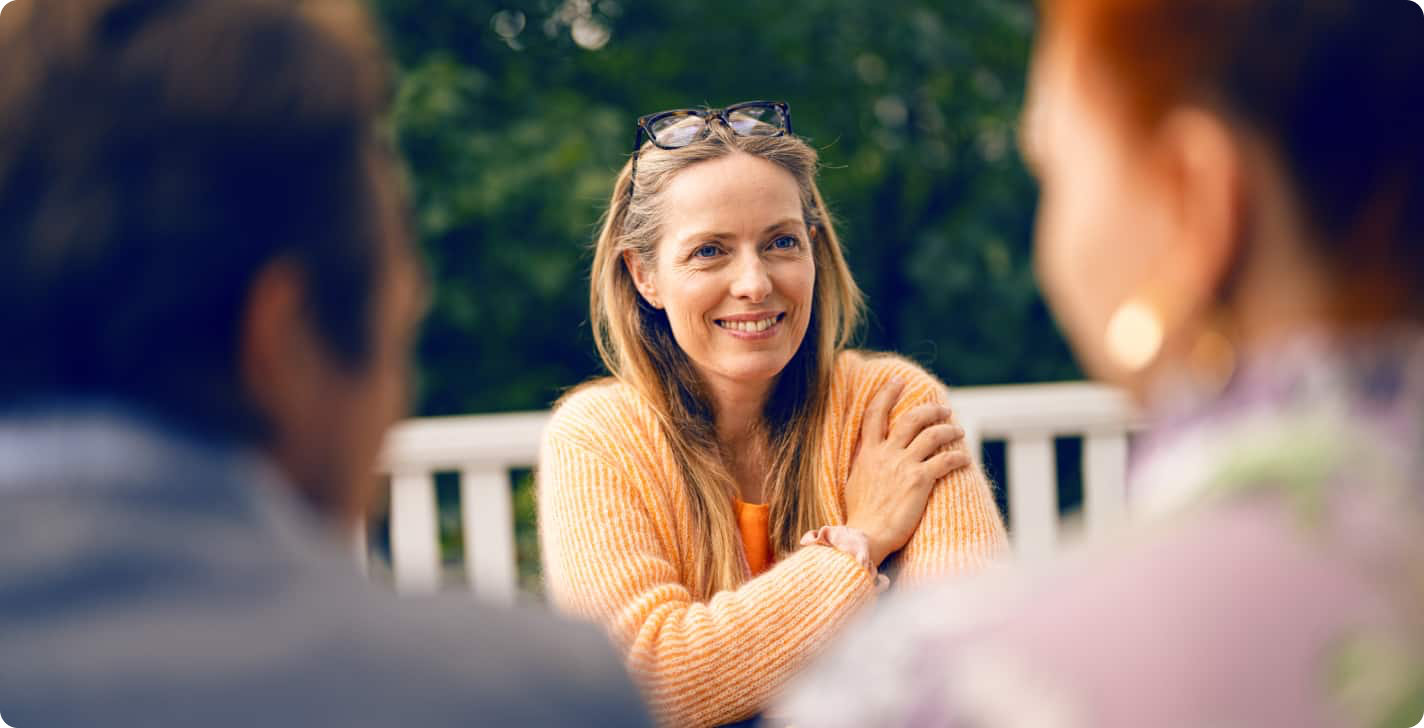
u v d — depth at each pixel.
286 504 0.67
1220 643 0.57
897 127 6.67
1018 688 0.60
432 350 6.15
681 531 2.09
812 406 2.17
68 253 0.62
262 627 0.62
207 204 0.63
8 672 0.59
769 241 2.10
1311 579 0.58
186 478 0.63
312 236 0.66
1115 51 0.66
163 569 0.61
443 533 5.39
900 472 2.08
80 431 0.63
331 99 0.67
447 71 5.79
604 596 1.98
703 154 2.11
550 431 2.18
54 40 0.64
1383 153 0.61
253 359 0.66
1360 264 0.63
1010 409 2.95
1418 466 0.60
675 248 2.10
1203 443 0.64
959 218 6.52
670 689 1.88
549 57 6.48
